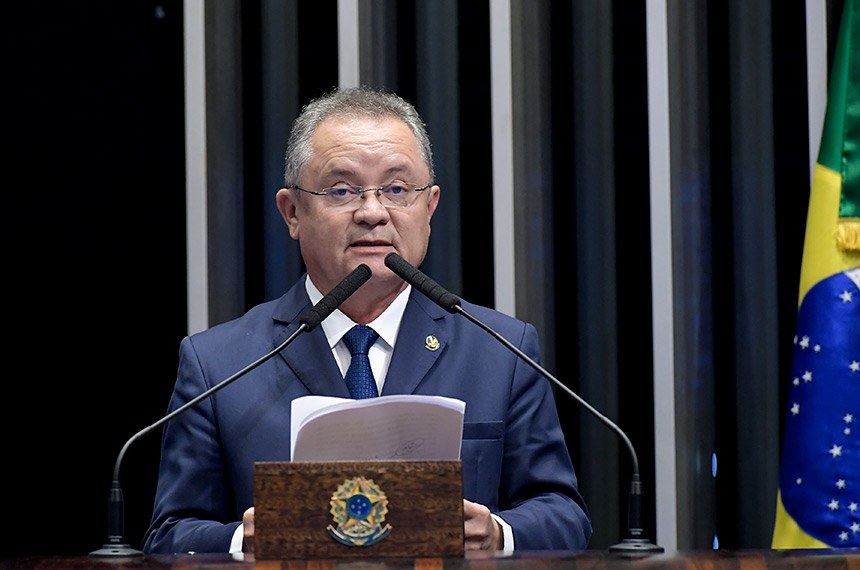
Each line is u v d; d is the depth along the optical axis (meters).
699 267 10.87
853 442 9.83
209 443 7.63
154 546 7.38
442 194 11.13
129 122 11.49
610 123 11.09
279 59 11.25
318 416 5.82
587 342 11.00
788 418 10.05
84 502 11.30
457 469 5.50
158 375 11.42
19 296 11.41
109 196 11.49
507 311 10.93
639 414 11.15
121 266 11.46
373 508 5.48
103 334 11.42
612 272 11.01
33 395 11.35
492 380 7.77
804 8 11.22
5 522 11.26
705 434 10.77
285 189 8.20
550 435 7.85
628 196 11.27
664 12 10.95
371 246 7.64
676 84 10.95
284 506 5.48
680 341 10.82
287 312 7.95
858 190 10.05
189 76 11.18
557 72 11.35
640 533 6.10
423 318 7.89
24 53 11.47
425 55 11.23
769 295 10.93
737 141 11.05
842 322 9.91
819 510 9.82
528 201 11.02
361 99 7.92
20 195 11.45
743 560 4.94
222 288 11.10
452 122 11.17
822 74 10.78
